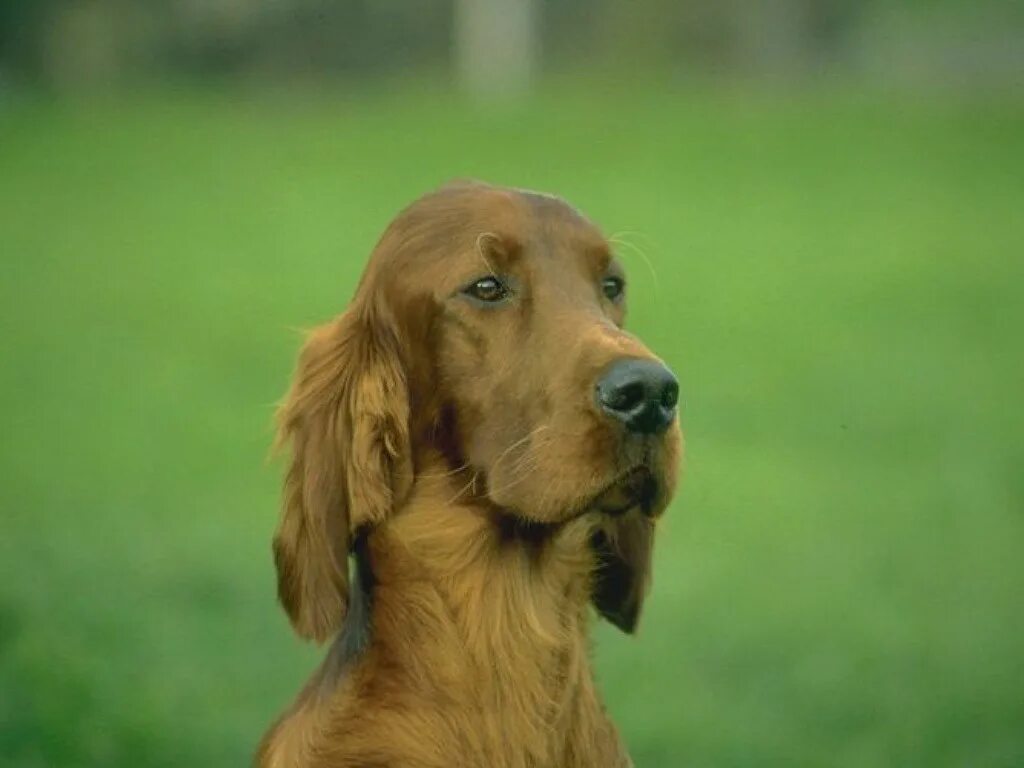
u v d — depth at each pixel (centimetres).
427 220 600
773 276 2636
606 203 3209
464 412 586
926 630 1073
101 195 3397
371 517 584
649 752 901
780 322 2323
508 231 589
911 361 2080
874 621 1090
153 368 2080
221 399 1894
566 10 4894
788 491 1461
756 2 4750
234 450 1631
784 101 4216
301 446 593
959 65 4588
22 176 3562
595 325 575
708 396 1875
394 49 4909
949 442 1670
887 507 1412
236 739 870
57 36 4775
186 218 3191
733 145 3712
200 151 3812
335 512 586
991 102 4119
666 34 4791
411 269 594
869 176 3412
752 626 1084
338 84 4791
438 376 589
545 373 573
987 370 2027
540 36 4881
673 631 1077
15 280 2692
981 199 3219
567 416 564
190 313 2447
